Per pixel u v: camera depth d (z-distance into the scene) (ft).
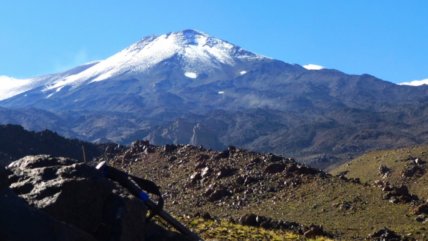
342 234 138.72
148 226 42.52
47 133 255.29
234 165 205.16
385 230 134.51
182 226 42.68
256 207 175.63
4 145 233.35
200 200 183.42
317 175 194.39
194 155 221.87
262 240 85.66
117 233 38.14
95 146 264.31
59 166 40.19
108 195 39.88
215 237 80.64
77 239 34.58
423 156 360.48
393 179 335.06
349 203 167.02
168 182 203.31
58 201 36.86
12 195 34.12
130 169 223.51
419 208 154.92
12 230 32.24
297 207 170.30
